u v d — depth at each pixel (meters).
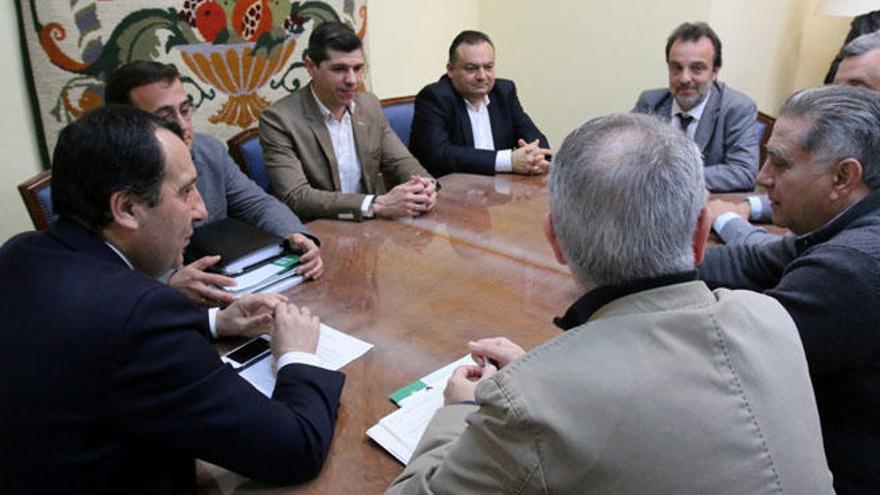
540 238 1.69
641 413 0.58
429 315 1.27
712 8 2.88
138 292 0.76
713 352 0.62
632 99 3.29
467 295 1.36
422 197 1.88
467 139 2.66
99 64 2.23
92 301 0.75
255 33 2.63
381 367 1.08
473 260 1.54
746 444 0.60
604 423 0.57
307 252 1.47
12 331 0.76
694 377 0.60
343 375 0.99
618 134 0.66
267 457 0.80
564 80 3.54
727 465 0.58
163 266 0.93
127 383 0.73
